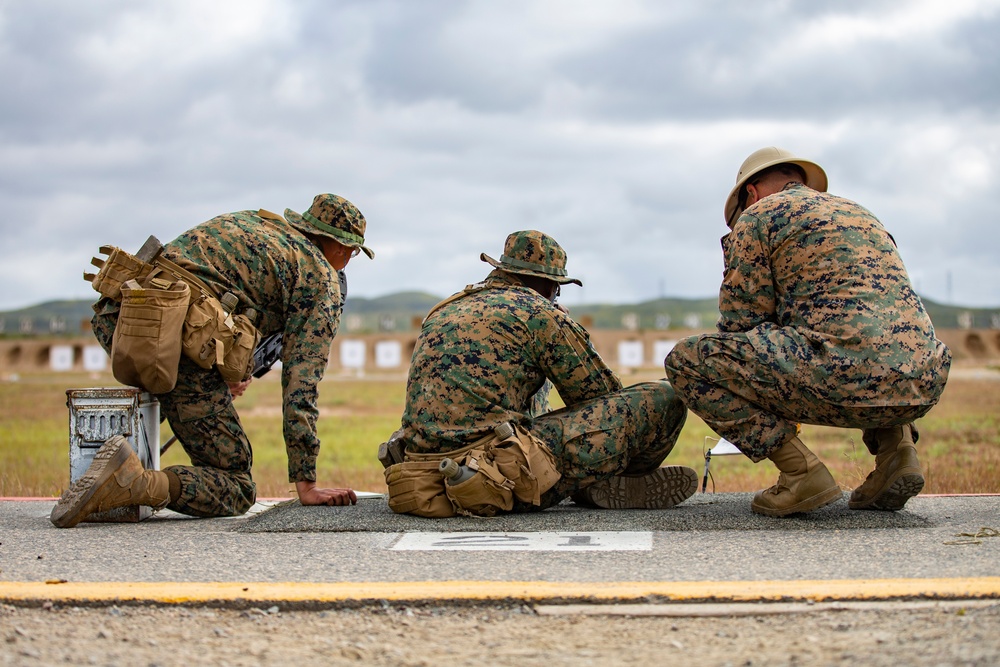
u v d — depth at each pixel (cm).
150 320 694
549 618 468
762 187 722
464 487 671
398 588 499
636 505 728
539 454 683
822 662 400
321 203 786
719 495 821
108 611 481
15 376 5484
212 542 628
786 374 638
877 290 640
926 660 392
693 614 466
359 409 2955
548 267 740
